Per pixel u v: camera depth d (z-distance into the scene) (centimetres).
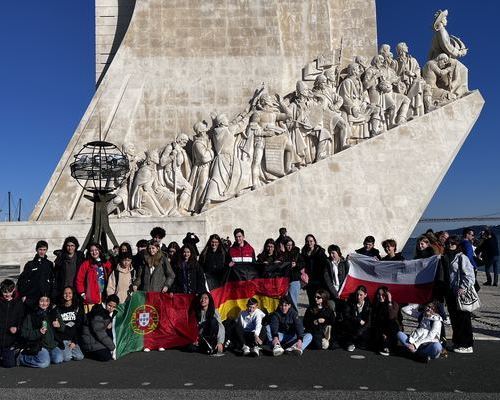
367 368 548
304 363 572
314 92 1384
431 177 1306
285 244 752
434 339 578
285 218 1259
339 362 575
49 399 450
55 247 1207
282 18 1492
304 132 1345
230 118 1412
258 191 1263
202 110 1416
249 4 1459
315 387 479
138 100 1408
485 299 1011
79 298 626
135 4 1463
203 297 630
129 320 639
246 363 575
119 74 1422
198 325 638
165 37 1441
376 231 1276
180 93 1419
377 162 1300
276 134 1335
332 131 1348
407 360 583
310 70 1452
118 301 628
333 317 644
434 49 1485
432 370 537
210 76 1428
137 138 1395
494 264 1251
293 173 1276
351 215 1274
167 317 647
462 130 1344
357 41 1541
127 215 1249
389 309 621
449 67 1417
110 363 582
